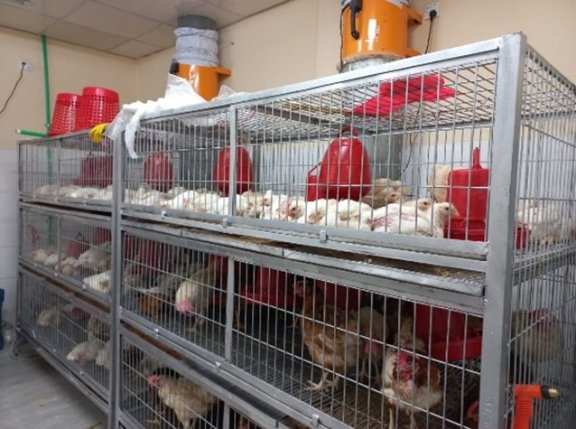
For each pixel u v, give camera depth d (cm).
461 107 109
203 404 156
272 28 241
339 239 99
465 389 94
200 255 156
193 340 146
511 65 71
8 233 308
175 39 289
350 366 113
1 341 293
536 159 90
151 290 172
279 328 139
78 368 217
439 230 86
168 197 159
